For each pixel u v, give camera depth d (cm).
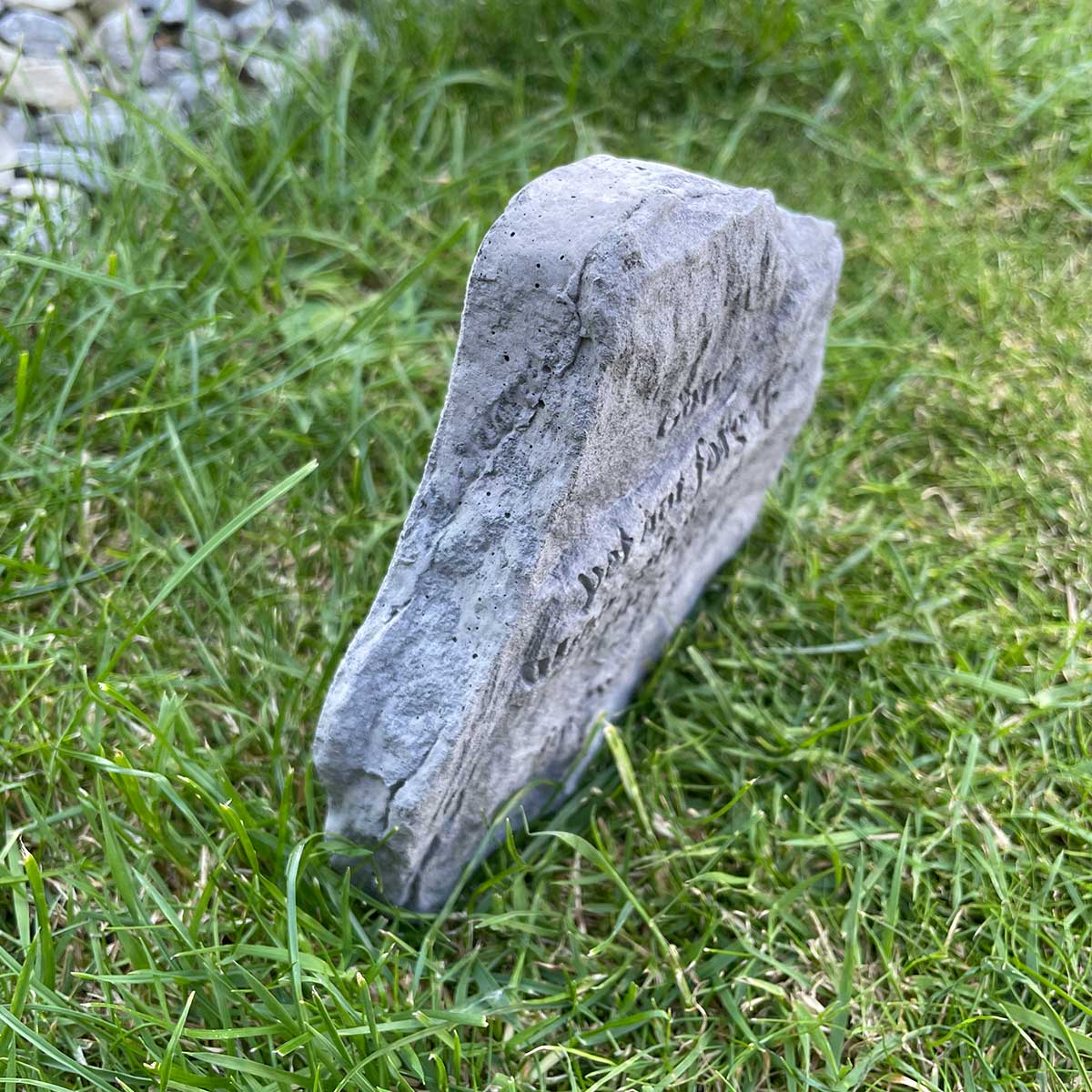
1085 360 72
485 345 47
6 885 52
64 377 64
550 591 49
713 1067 52
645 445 51
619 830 58
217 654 59
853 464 69
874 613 63
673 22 90
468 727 50
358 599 61
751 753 59
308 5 87
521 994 53
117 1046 50
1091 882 55
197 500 61
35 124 73
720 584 64
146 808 53
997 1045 53
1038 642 62
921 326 75
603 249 45
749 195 50
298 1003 48
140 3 81
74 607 60
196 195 71
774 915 55
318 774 52
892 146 86
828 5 92
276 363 69
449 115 82
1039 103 83
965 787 57
